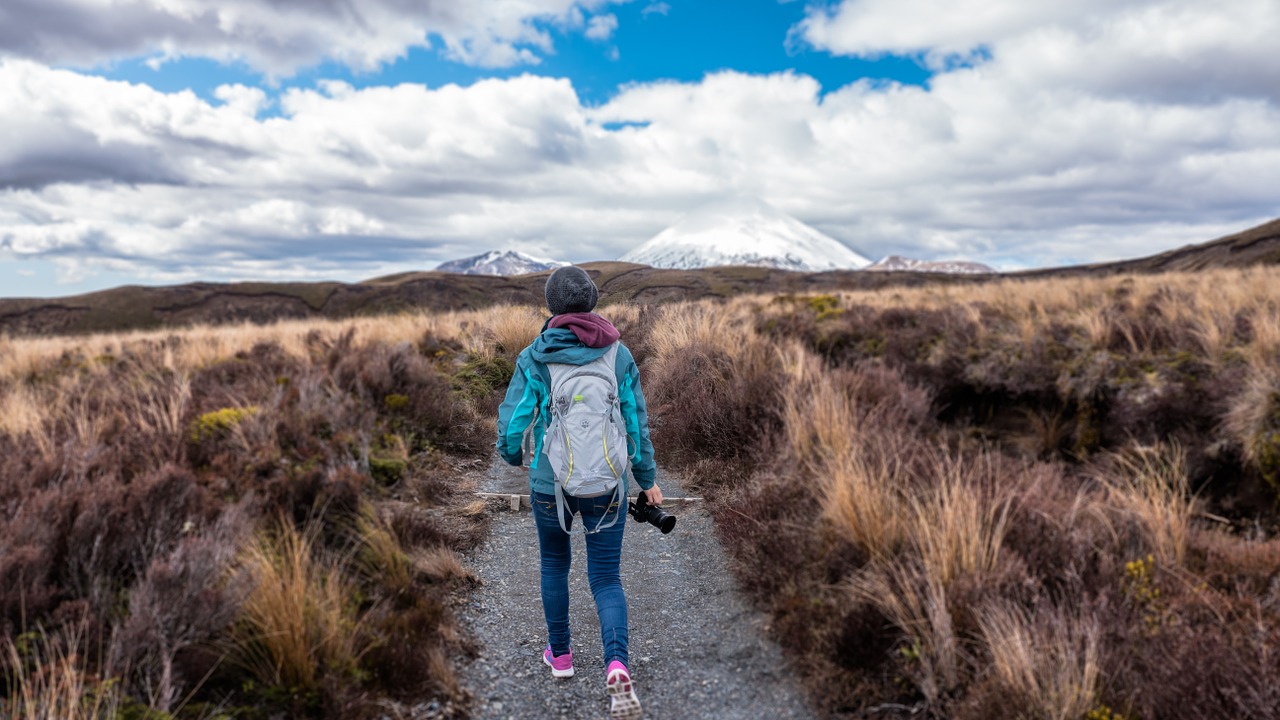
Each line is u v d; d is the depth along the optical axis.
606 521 2.90
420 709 2.87
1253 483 5.52
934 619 2.92
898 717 2.83
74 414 5.50
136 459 4.42
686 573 4.39
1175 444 6.08
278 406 5.57
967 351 8.09
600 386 2.82
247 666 2.80
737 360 7.74
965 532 3.59
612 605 2.89
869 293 16.25
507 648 3.51
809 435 5.53
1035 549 3.53
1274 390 5.65
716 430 6.43
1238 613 3.01
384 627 3.29
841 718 2.89
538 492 2.90
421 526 4.43
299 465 4.66
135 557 3.12
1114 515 4.00
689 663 3.38
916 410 6.92
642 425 2.96
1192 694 2.40
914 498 3.97
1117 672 2.65
